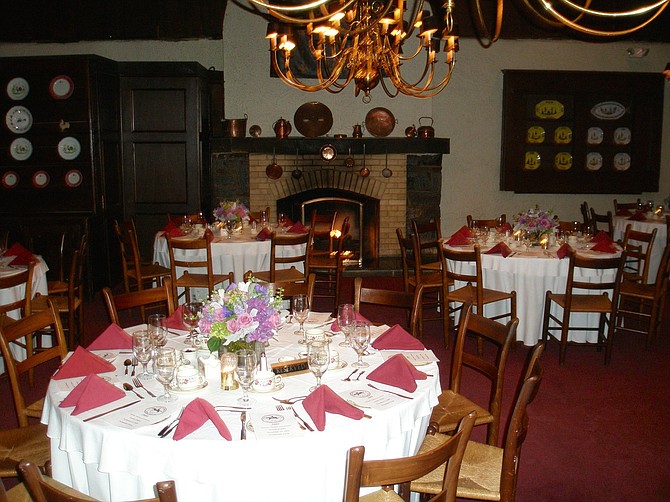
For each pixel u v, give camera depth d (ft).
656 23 26.00
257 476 6.07
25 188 21.72
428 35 13.41
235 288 7.69
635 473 10.08
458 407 9.25
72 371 7.59
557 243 17.02
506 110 25.86
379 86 24.79
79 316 15.76
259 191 24.81
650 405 12.69
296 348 8.75
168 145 23.61
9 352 8.57
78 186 21.59
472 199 26.84
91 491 6.79
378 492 6.97
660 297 16.51
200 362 7.77
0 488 5.39
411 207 25.29
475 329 9.56
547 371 14.52
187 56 24.43
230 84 24.44
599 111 26.63
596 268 14.29
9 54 23.84
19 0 23.35
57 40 23.79
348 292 22.06
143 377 7.64
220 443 6.05
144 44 24.21
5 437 8.15
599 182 26.78
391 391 7.30
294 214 25.23
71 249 20.89
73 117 21.39
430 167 25.04
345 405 6.59
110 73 22.40
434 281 17.25
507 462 6.97
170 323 9.61
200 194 23.98
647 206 24.45
